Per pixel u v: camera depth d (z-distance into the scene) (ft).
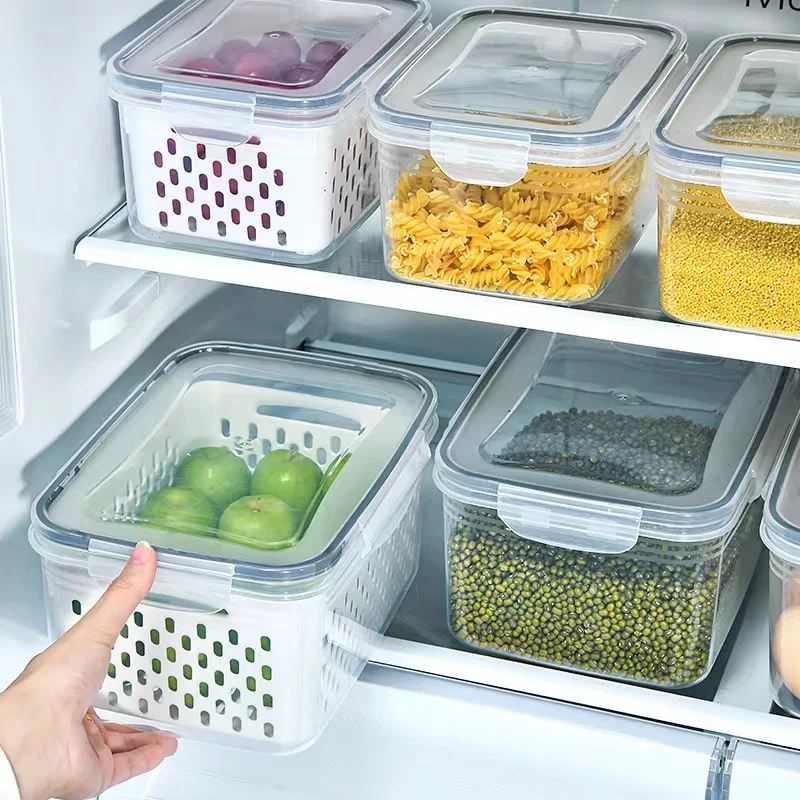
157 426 4.56
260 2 4.73
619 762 4.32
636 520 4.06
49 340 4.28
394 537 4.52
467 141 3.78
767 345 3.74
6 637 4.43
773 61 4.30
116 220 4.45
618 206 3.96
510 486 4.16
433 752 4.49
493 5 5.17
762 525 4.04
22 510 4.37
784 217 3.60
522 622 4.35
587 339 5.00
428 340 6.22
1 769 3.54
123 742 4.14
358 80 4.11
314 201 4.06
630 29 4.49
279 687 3.98
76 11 4.12
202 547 3.99
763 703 4.23
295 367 4.84
